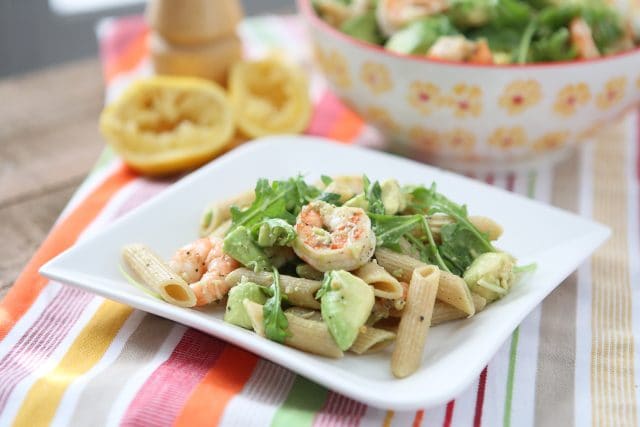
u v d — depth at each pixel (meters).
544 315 0.50
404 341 0.44
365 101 0.60
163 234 0.52
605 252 0.55
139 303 0.45
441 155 0.61
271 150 0.58
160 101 0.63
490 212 0.54
